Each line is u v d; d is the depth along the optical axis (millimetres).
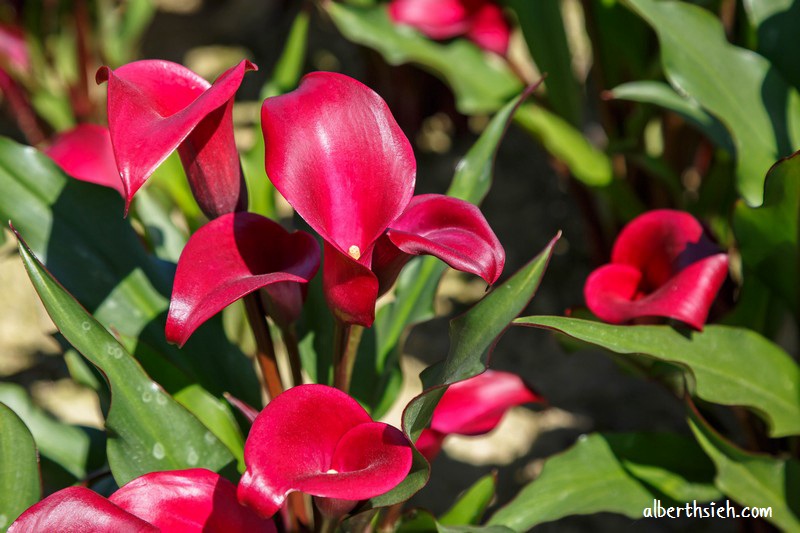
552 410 1797
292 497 1156
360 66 2709
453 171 2402
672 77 1307
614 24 1723
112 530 1033
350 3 1801
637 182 1864
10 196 1195
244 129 2518
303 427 1043
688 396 1223
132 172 1006
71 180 1207
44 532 1033
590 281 1215
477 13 1778
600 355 1925
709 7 1619
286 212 2264
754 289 1339
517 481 1654
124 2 2779
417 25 1767
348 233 1068
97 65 2506
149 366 1191
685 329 1233
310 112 1056
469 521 1246
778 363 1253
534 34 1721
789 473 1252
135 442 1122
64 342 1229
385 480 1021
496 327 1081
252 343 1386
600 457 1295
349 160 1060
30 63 2301
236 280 1055
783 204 1240
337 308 1060
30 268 1089
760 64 1328
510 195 2316
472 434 1257
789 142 1304
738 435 1654
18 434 1101
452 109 2457
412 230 1072
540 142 1708
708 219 1721
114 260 1212
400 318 1268
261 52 2850
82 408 1801
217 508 1073
